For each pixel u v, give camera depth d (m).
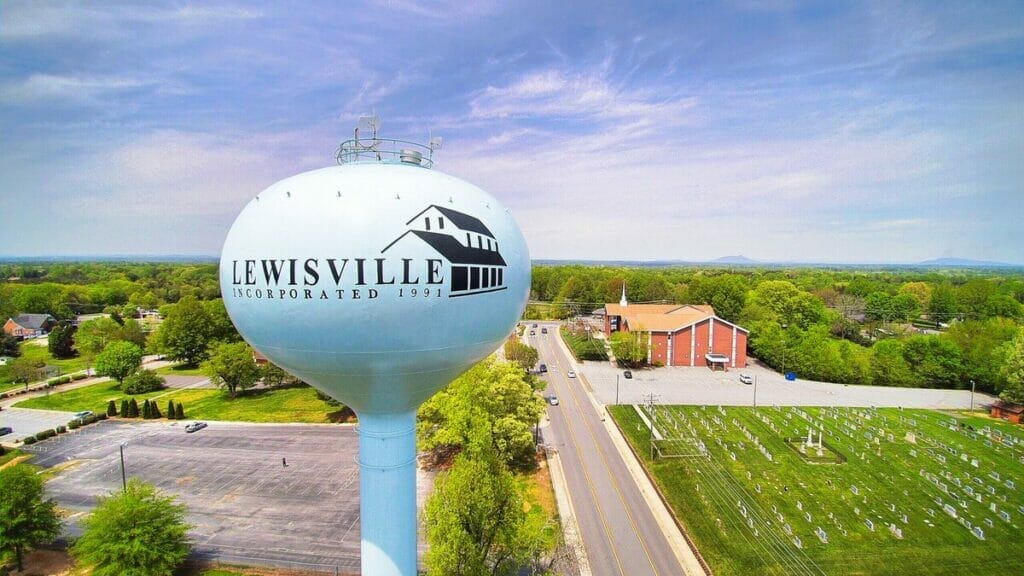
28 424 47.19
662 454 37.59
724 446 39.25
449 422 34.09
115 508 23.59
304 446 40.75
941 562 25.00
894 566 24.70
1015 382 46.62
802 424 44.38
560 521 28.61
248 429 45.03
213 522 29.05
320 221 11.68
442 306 12.22
